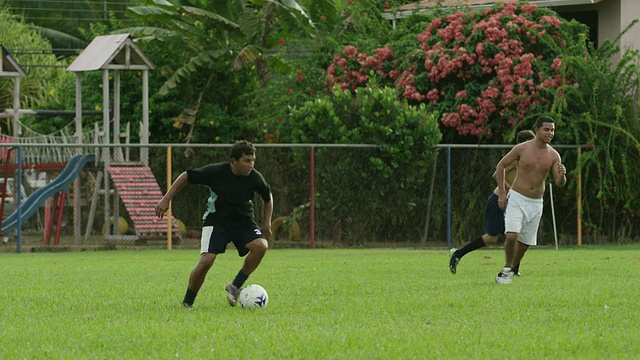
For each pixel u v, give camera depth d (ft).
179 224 236.63
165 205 83.97
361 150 216.54
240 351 60.85
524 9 236.02
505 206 116.78
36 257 180.55
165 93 249.34
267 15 263.08
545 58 234.99
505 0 273.13
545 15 235.40
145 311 84.58
